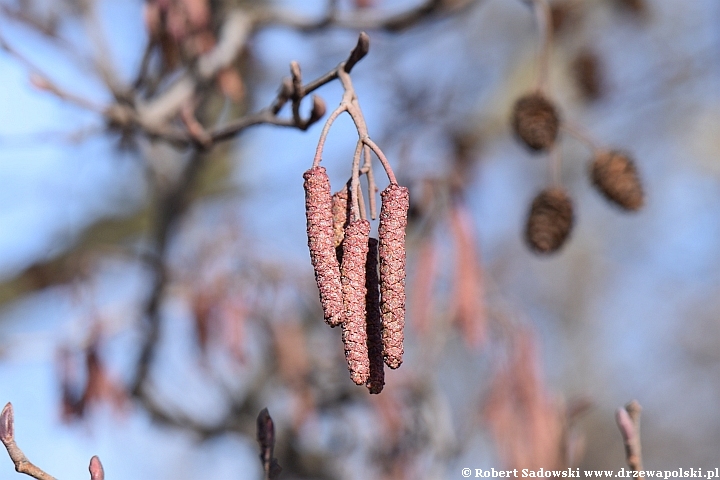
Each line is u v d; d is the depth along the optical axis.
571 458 4.54
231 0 4.51
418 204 4.77
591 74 7.55
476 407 5.18
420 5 4.46
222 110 5.46
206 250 5.60
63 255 6.97
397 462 5.38
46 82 3.99
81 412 5.09
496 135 8.59
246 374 6.22
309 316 6.19
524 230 4.13
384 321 2.29
